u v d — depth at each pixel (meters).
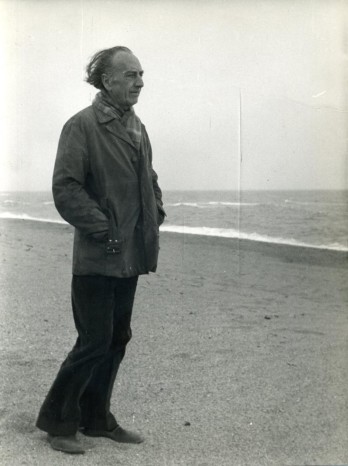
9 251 8.40
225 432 3.00
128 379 3.66
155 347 4.28
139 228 2.81
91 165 2.71
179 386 3.57
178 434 2.98
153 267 2.87
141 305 5.66
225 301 6.01
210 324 5.00
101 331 2.72
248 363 3.97
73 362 2.77
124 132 2.75
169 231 12.93
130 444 2.89
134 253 2.80
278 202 15.76
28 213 14.53
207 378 3.69
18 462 2.64
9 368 3.72
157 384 3.60
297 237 11.96
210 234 12.41
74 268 2.74
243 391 3.48
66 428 2.79
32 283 6.21
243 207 15.59
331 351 4.25
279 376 3.74
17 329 4.53
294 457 2.75
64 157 2.67
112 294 2.74
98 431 2.96
